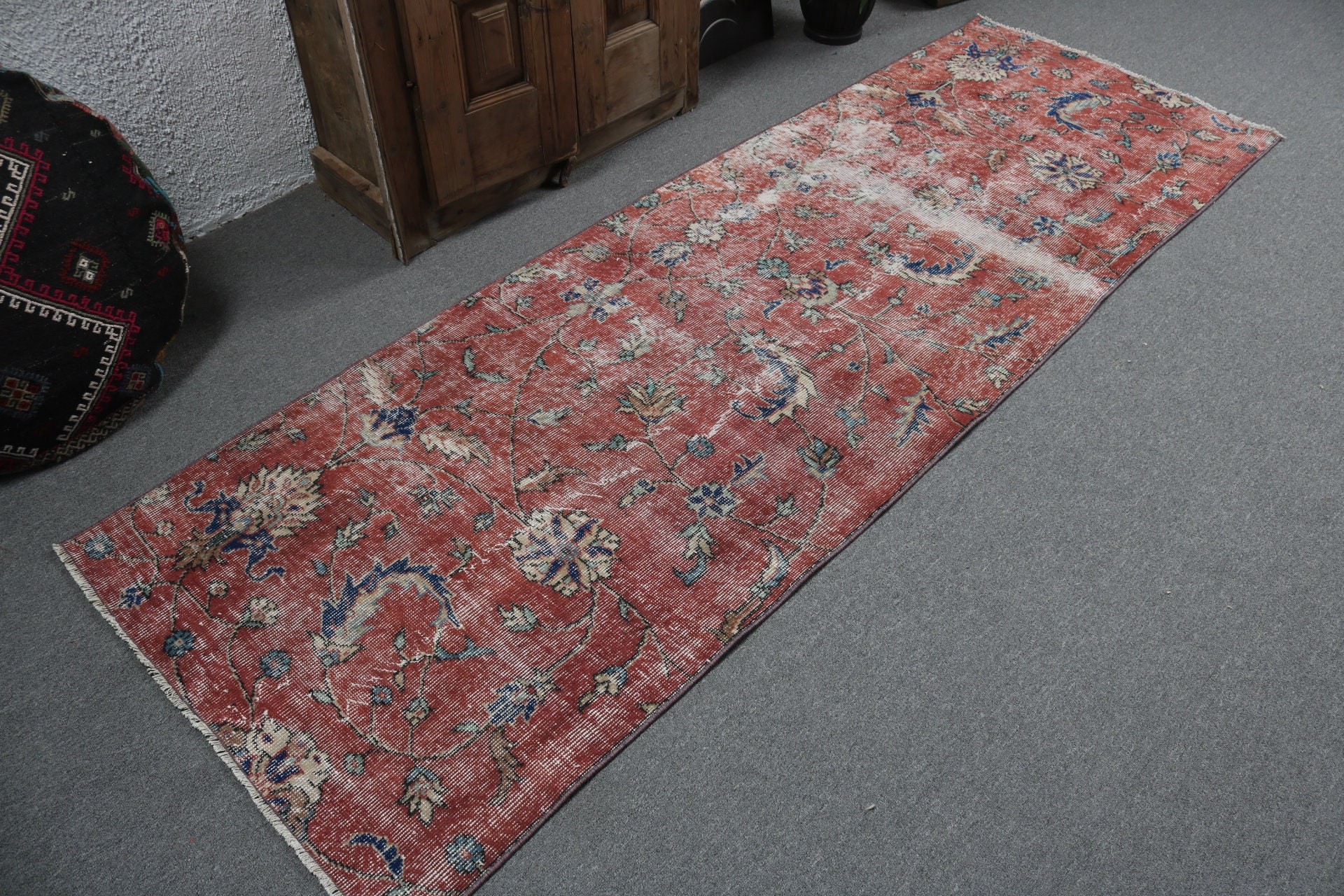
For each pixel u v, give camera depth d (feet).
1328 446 5.59
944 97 8.45
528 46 6.53
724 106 8.34
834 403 5.75
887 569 4.97
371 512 5.13
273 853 3.92
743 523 5.12
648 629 4.65
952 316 6.33
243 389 5.82
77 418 5.29
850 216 7.14
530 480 5.30
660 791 4.13
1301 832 4.03
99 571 4.85
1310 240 6.95
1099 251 6.84
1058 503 5.28
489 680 4.44
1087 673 4.56
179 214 6.74
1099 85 8.60
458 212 6.91
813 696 4.46
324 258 6.77
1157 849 3.98
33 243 4.95
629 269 6.68
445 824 3.98
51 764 4.17
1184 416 5.74
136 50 6.00
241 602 4.72
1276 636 4.70
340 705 4.35
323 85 6.63
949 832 4.02
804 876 3.90
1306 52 9.05
